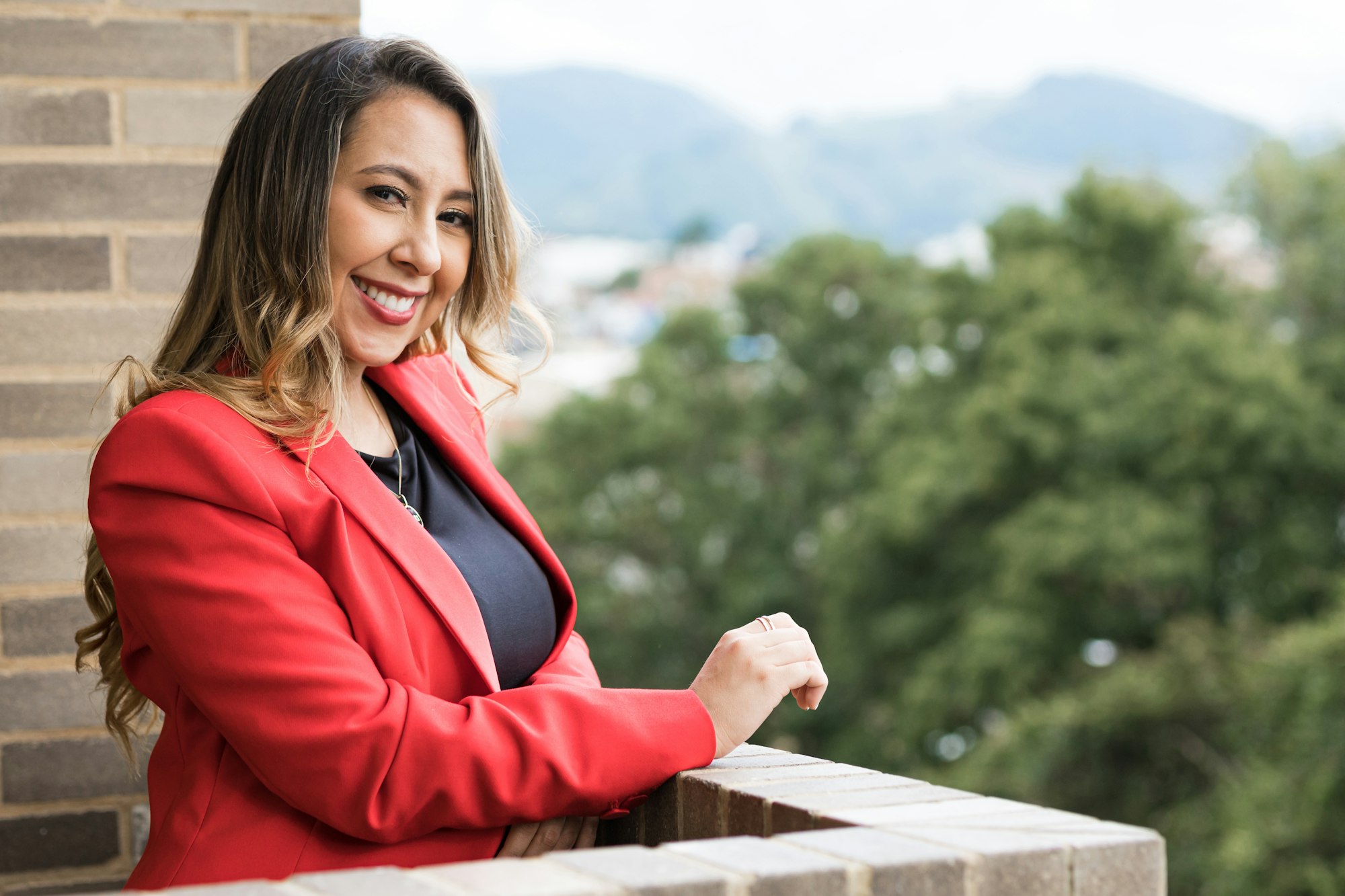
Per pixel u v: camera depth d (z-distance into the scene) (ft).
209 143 6.86
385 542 4.13
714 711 4.23
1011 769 44.52
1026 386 50.44
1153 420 48.21
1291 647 36.29
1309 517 48.52
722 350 77.87
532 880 2.68
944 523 56.85
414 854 3.92
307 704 3.67
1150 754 44.19
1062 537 47.37
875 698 61.67
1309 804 32.73
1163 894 3.10
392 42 4.48
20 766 6.49
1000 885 2.95
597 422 73.36
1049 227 59.06
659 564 74.79
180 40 6.84
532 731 3.89
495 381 5.45
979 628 49.96
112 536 3.87
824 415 78.07
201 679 3.73
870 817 3.36
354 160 4.33
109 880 6.57
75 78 6.72
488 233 4.66
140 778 6.64
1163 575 45.78
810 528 74.79
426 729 3.74
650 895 2.65
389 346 4.54
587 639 71.87
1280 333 53.83
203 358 4.52
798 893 2.77
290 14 6.95
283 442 4.13
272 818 3.89
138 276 6.76
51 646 6.56
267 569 3.81
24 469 6.59
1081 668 48.44
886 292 77.05
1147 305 54.85
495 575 4.64
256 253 4.34
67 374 6.66
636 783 4.01
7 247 6.63
